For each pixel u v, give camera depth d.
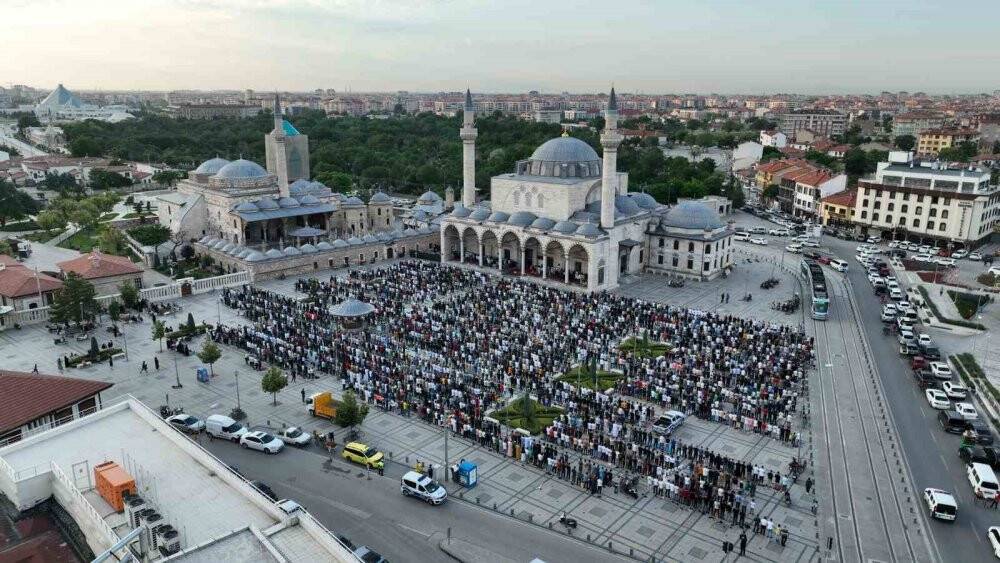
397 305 98.56
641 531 48.28
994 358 83.50
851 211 169.25
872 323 98.38
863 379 76.69
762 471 54.28
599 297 105.56
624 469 56.38
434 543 46.56
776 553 45.84
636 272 129.00
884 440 62.06
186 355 81.06
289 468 56.31
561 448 59.81
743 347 82.12
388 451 59.44
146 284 116.75
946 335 92.94
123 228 156.38
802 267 129.38
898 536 47.91
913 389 74.12
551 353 79.50
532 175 131.00
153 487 43.00
